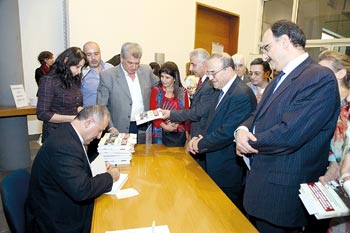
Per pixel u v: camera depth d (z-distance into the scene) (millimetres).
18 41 3533
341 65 1538
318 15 5559
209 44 5828
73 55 2090
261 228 1372
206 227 1148
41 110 2047
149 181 1587
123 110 2279
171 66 2469
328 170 1395
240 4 6070
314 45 5656
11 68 3477
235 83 1812
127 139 1938
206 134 1902
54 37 4406
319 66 1226
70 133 1431
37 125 4734
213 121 1857
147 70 2496
